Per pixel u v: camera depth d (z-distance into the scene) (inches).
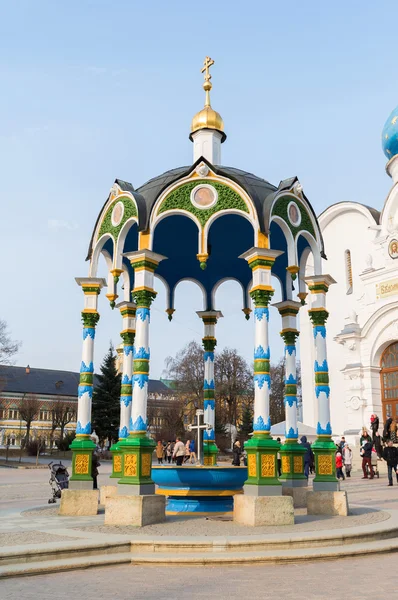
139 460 480.4
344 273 1566.2
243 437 2576.3
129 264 677.9
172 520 486.3
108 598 277.0
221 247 684.7
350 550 377.1
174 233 653.3
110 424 2333.9
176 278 732.7
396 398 1381.6
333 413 1533.0
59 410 3312.0
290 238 565.6
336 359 1550.2
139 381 502.9
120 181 572.4
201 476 537.6
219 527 445.4
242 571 335.9
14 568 330.0
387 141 1537.9
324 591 287.3
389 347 1411.2
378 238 1457.9
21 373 4079.7
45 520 501.0
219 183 537.0
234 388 2450.8
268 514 458.6
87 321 596.7
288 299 671.1
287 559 358.3
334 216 1606.8
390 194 1445.6
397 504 645.9
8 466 1814.7
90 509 546.0
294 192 576.1
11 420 3777.1
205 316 722.2
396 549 396.8
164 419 2669.8
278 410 2832.2
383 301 1418.6
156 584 305.1
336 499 528.4
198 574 328.8
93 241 602.5
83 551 364.8
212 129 684.1
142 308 517.0
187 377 2427.4
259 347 504.7
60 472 682.8
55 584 308.0
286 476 612.1
